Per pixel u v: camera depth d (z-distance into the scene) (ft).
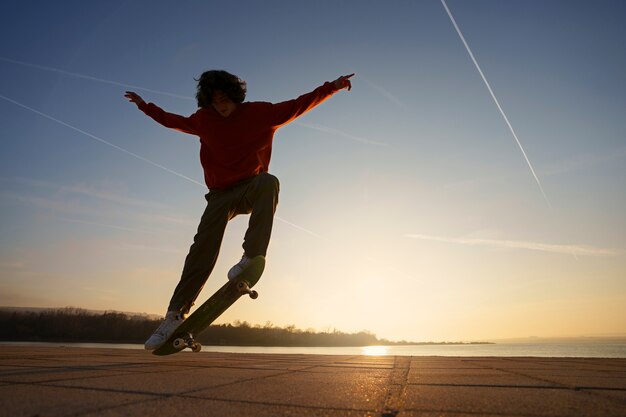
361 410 4.91
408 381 7.74
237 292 11.10
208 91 11.77
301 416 4.54
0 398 5.35
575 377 8.55
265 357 15.72
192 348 11.64
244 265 11.08
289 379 7.80
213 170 12.53
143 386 6.62
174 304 12.00
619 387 6.92
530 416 4.63
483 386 7.07
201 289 12.46
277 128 12.69
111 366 10.28
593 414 4.75
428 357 17.28
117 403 5.12
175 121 13.01
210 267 12.38
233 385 6.85
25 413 4.46
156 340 11.41
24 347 20.17
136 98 13.53
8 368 9.53
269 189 11.73
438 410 4.95
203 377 8.00
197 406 5.01
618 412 4.85
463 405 5.27
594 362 13.57
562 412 4.84
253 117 12.16
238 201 12.33
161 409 4.79
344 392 6.23
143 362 11.76
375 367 11.14
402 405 5.25
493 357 16.48
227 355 17.10
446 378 8.32
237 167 12.25
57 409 4.69
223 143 12.18
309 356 17.31
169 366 10.61
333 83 12.37
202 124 12.34
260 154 12.54
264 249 11.51
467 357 16.75
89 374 8.34
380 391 6.40
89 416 4.35
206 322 11.34
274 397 5.71
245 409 4.87
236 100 12.01
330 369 10.21
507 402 5.49
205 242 12.30
